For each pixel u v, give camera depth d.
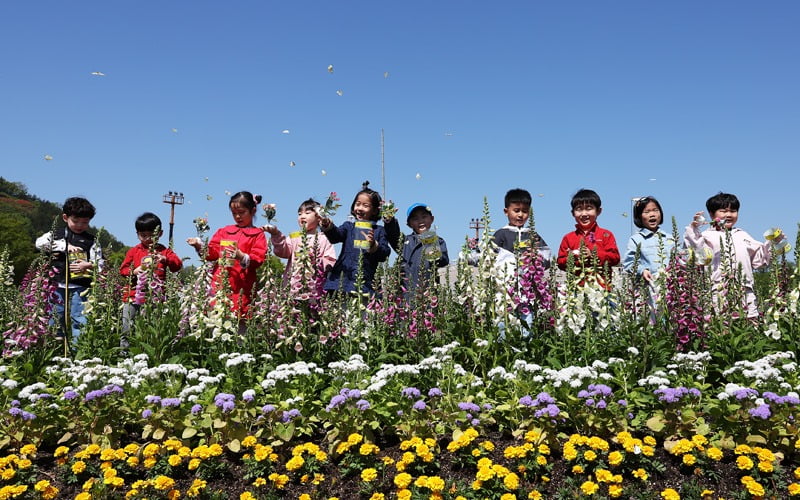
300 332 6.41
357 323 6.71
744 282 7.46
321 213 7.15
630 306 6.85
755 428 4.46
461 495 4.09
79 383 5.14
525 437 4.48
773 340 6.83
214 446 4.42
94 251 8.68
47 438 4.77
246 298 8.11
